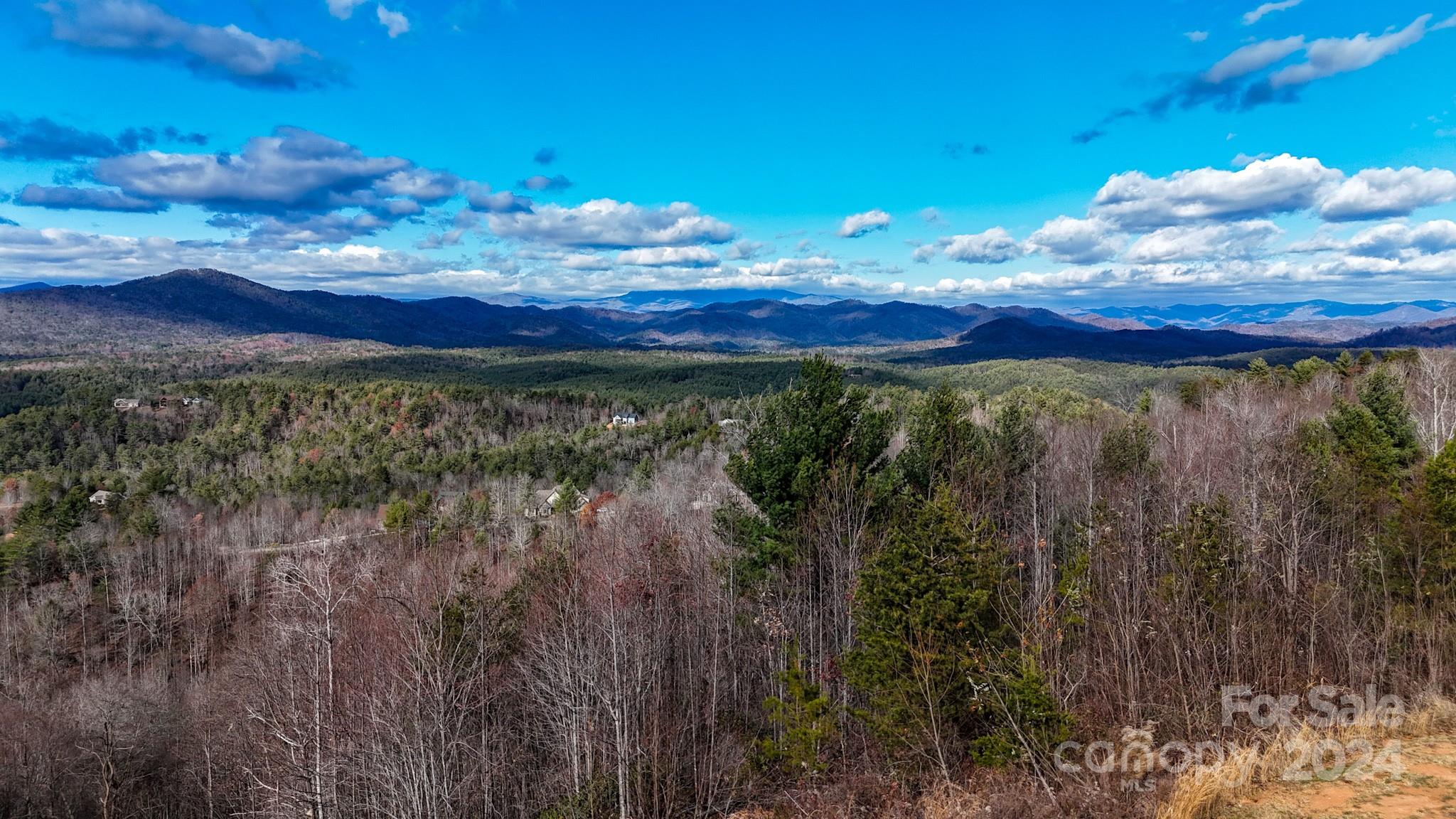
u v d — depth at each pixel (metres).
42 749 32.59
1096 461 32.91
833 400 21.55
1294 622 18.58
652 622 23.55
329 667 18.62
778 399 22.59
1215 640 16.97
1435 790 10.24
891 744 15.32
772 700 19.16
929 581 14.28
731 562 24.69
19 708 35.31
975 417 54.09
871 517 21.38
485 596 25.03
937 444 24.22
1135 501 26.27
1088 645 17.62
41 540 58.16
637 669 20.83
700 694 24.67
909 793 14.86
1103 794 11.23
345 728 18.80
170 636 47.75
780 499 21.77
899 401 58.44
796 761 17.45
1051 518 28.89
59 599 50.56
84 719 34.00
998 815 11.48
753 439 22.53
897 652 14.74
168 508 74.12
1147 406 61.34
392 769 18.20
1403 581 18.28
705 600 27.53
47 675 44.25
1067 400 69.31
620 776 18.41
